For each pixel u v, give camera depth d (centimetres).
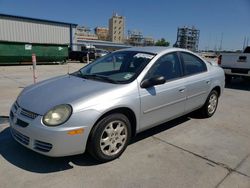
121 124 322
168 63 396
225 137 416
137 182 277
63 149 275
